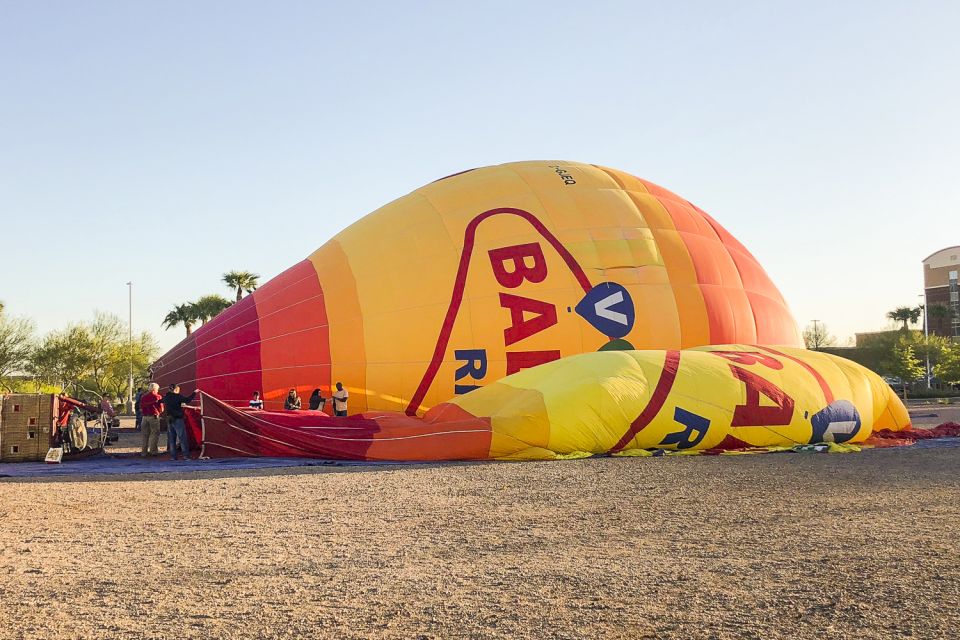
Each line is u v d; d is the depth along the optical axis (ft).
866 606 16.92
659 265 62.95
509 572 19.98
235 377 55.62
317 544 23.43
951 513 27.78
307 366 56.03
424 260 59.06
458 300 57.88
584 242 61.67
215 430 49.62
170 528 25.99
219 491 34.63
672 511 28.55
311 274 59.62
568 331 58.44
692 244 65.92
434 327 57.26
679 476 38.09
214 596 17.98
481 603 17.37
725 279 66.08
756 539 23.65
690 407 48.32
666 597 17.72
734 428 49.14
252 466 44.80
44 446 50.42
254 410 50.78
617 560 21.18
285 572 20.11
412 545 23.22
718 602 17.31
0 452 50.16
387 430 48.08
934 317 277.85
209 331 58.29
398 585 18.84
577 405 46.47
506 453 45.88
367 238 61.11
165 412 54.95
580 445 46.68
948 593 17.83
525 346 57.57
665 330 60.90
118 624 16.01
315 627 15.84
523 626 15.87
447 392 56.70
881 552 21.79
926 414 100.27
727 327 63.46
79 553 22.33
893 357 212.02
